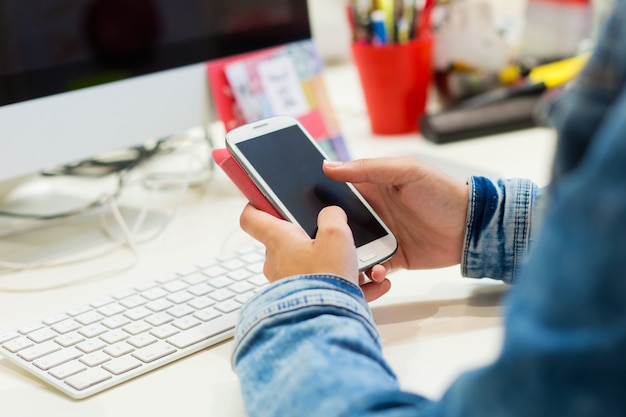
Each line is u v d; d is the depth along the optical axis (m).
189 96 0.95
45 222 0.91
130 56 0.89
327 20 1.60
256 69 1.00
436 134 1.11
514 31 1.23
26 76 0.81
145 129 0.91
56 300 0.71
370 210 0.66
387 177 0.65
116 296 0.67
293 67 1.03
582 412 0.30
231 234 0.84
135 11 0.88
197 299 0.66
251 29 1.00
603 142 0.31
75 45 0.84
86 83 0.85
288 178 0.65
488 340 0.59
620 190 0.29
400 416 0.39
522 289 0.33
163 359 0.58
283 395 0.44
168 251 0.80
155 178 1.03
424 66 1.16
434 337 0.60
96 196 0.99
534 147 1.07
